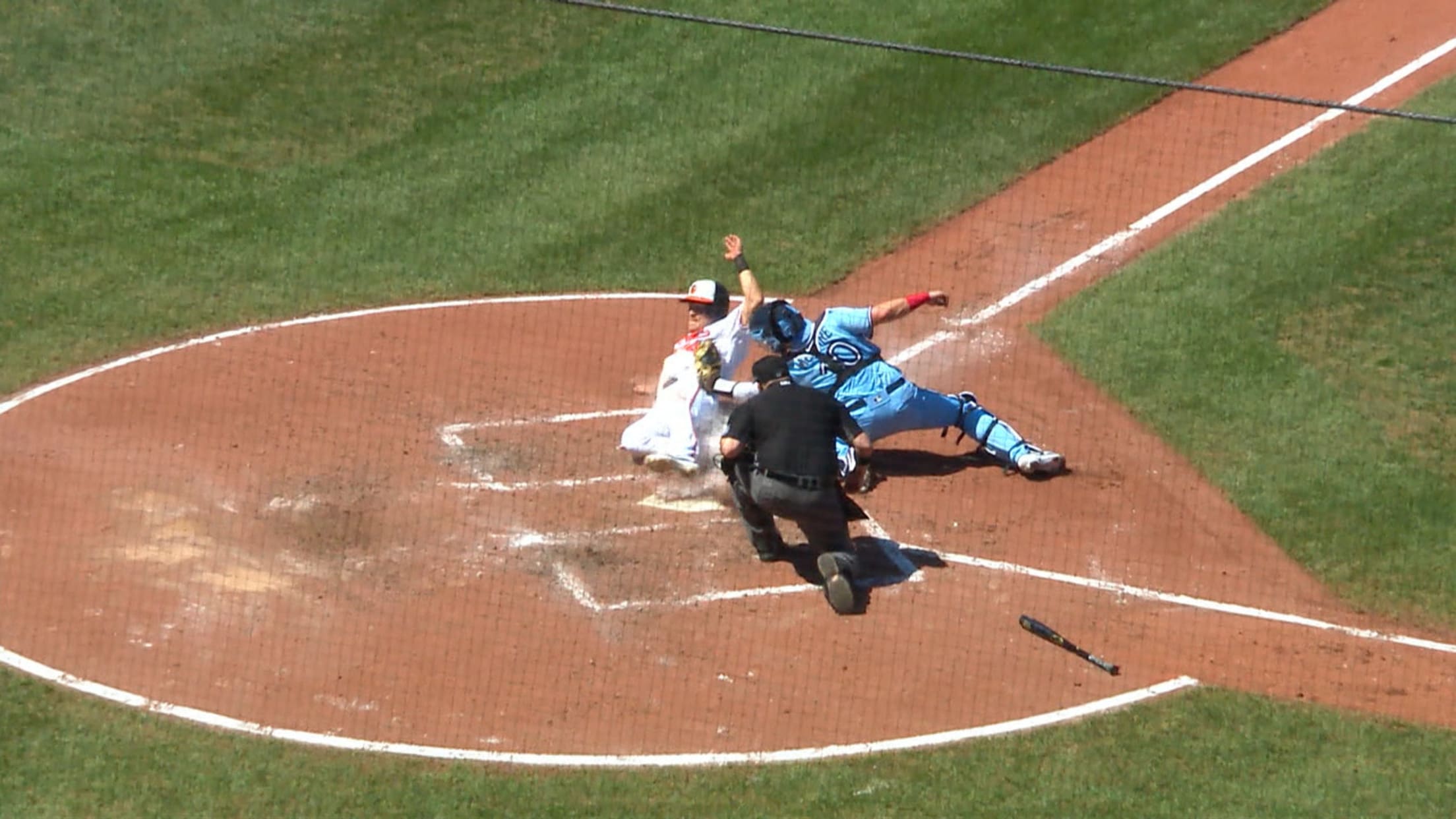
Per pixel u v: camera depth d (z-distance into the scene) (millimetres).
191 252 48969
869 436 38031
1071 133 53500
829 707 30391
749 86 55625
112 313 46031
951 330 45188
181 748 28938
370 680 30906
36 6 58438
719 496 37594
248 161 52844
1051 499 37594
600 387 42562
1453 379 41469
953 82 55500
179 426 40031
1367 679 31703
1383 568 35219
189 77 55906
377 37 57781
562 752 29062
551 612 33062
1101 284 46656
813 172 52188
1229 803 27984
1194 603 34000
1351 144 51344
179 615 32656
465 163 52844
